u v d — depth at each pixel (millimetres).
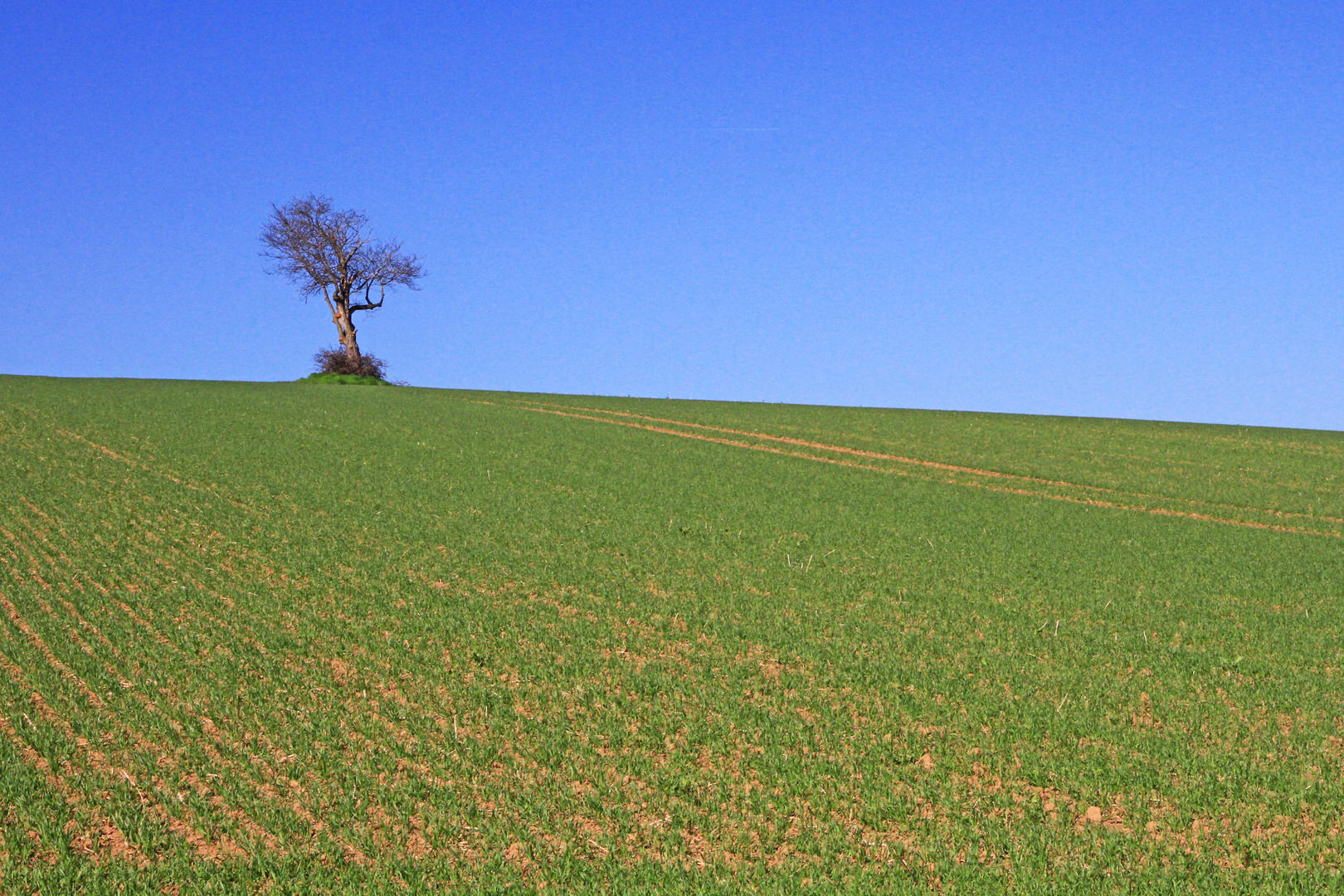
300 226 70188
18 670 12961
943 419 51844
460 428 39125
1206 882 8164
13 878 8148
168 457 28812
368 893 7926
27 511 21734
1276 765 10586
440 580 18000
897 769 10445
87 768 10117
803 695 12719
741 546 21594
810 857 8672
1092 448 41719
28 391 43688
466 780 10062
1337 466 38375
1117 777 10188
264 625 14992
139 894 7941
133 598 16156
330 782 9898
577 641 14719
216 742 10789
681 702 12398
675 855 8641
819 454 38000
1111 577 19781
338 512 23141
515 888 8047
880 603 17422
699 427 44906
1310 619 16922
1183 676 13664
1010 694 12883
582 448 35594
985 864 8594
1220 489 32688
